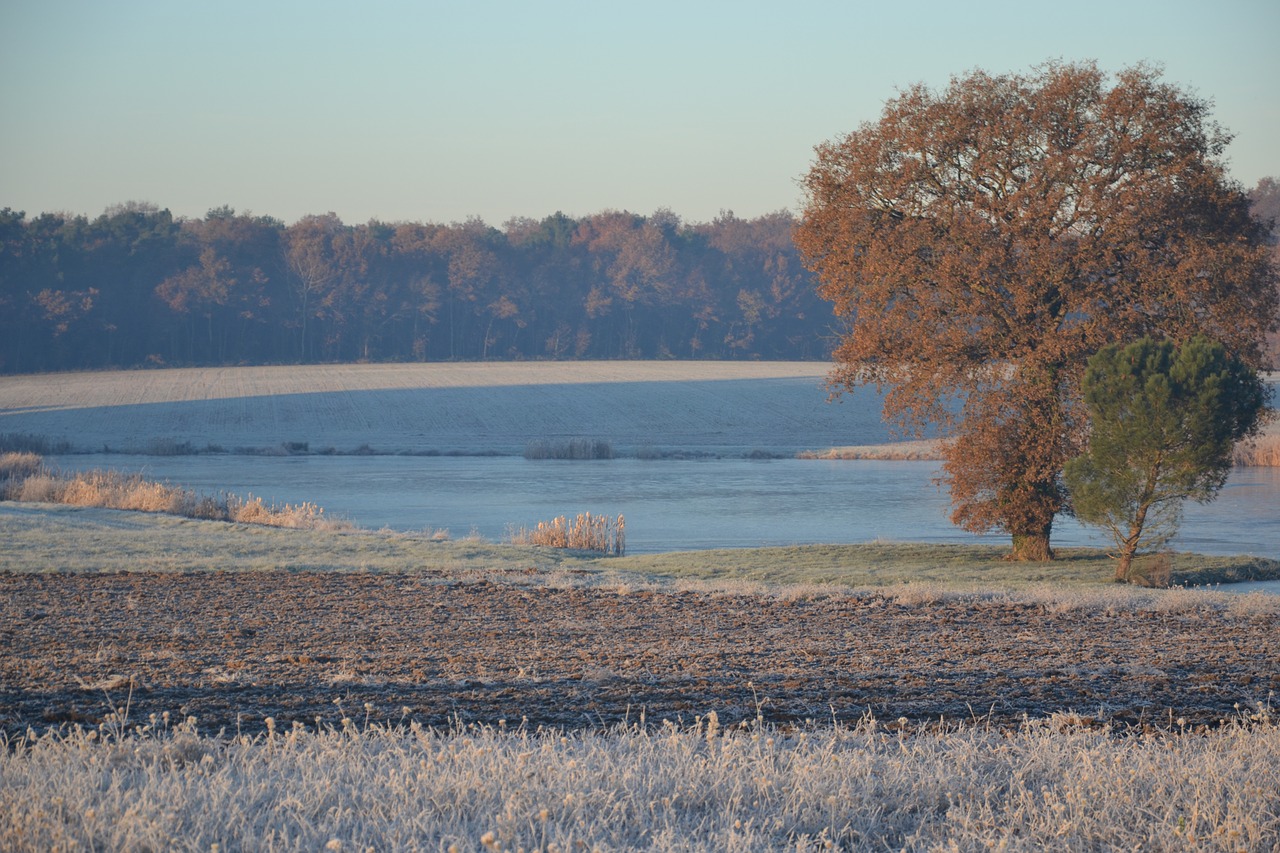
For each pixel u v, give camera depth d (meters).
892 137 77.69
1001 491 77.69
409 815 16.17
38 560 63.44
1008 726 24.98
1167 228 72.19
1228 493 131.25
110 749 19.53
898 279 76.56
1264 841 16.05
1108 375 65.31
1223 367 62.91
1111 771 18.77
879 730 24.33
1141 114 71.94
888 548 81.94
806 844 15.53
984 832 16.11
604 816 16.69
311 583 57.59
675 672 32.50
